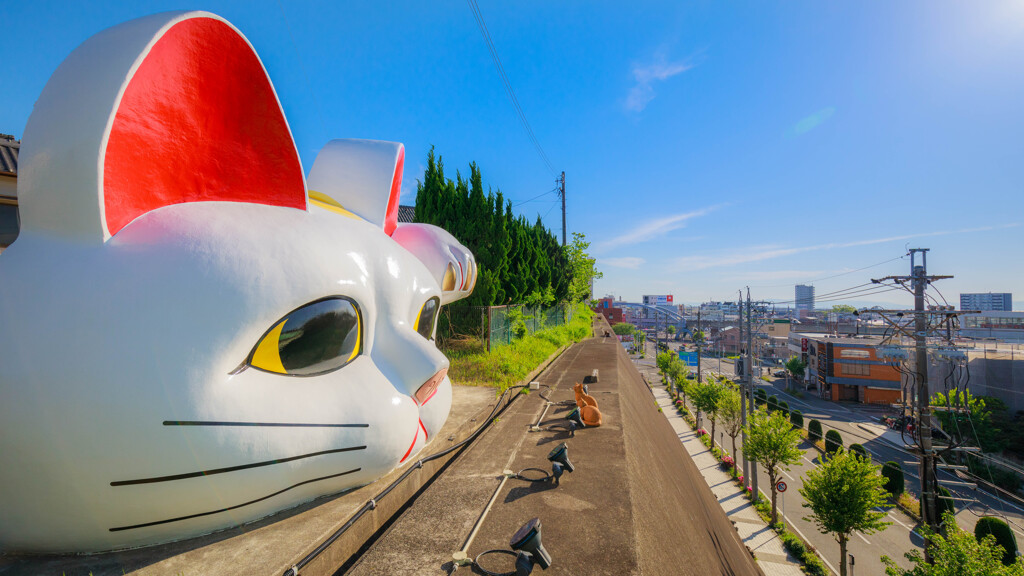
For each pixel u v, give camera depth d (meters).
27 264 2.93
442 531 3.81
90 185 2.92
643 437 8.80
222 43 3.31
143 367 2.77
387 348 4.27
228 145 3.62
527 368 12.21
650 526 4.43
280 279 3.28
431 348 4.41
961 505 21.34
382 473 4.08
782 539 18.05
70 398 2.66
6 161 6.77
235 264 3.16
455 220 14.84
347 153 5.85
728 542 9.61
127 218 3.16
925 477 12.02
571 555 3.46
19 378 2.67
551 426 7.31
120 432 2.71
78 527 2.86
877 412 42.69
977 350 30.83
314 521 3.53
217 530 3.29
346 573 3.19
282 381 3.38
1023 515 20.09
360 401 3.79
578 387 7.89
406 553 3.45
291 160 3.88
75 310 2.76
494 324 13.57
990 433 24.36
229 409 2.99
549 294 21.22
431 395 5.00
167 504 2.92
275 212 3.77
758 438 20.17
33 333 2.72
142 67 3.05
